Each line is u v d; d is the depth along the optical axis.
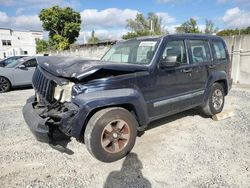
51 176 3.14
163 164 3.40
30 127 3.35
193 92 4.67
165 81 4.08
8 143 4.14
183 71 4.39
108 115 3.32
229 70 5.71
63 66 3.56
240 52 10.02
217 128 4.75
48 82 3.62
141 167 3.33
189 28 30.75
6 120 5.43
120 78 3.50
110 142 3.43
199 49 4.90
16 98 8.04
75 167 3.36
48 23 38.47
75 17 39.50
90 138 3.26
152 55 3.98
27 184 2.97
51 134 3.28
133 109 3.66
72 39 39.72
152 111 3.96
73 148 3.90
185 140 4.19
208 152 3.72
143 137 4.34
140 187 2.89
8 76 9.38
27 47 55.31
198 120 5.23
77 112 3.13
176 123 5.05
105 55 5.19
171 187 2.88
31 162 3.49
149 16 35.44
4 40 51.38
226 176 3.08
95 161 3.51
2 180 3.06
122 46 4.87
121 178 3.08
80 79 3.17
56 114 3.28
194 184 2.93
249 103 6.64
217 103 5.30
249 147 3.88
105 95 3.29
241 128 4.72
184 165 3.36
